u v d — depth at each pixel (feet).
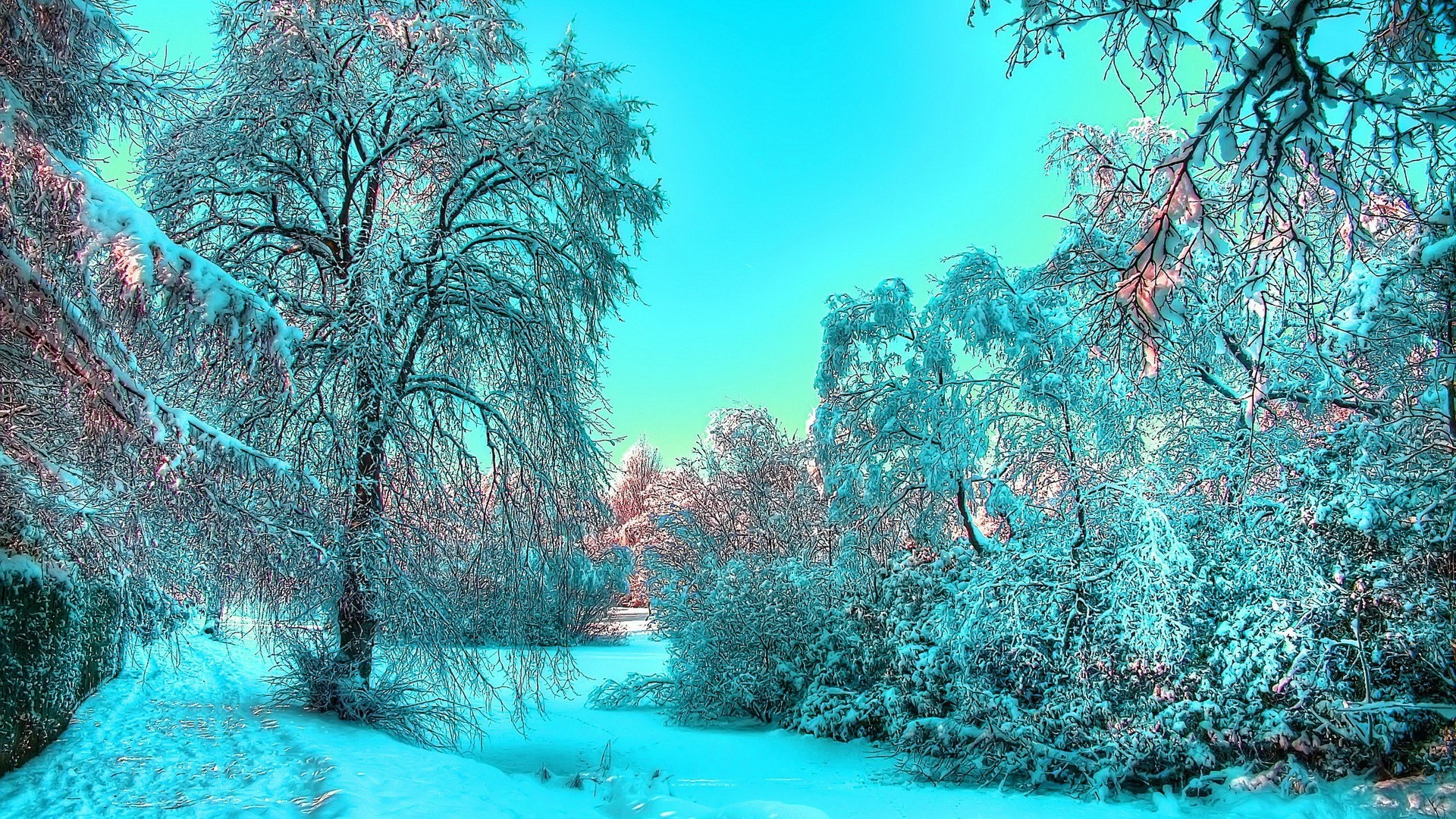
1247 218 14.78
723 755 34.45
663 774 30.14
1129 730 25.55
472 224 34.81
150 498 20.07
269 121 30.53
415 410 32.78
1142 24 13.05
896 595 37.70
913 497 39.11
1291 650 22.85
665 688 48.85
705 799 26.35
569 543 35.53
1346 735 21.91
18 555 20.88
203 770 20.86
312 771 21.04
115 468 20.02
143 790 19.10
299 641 29.22
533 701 49.14
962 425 35.04
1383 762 21.94
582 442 35.19
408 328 32.68
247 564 24.97
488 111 33.88
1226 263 17.20
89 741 23.08
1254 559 24.90
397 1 34.83
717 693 44.14
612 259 37.78
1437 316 19.60
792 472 73.51
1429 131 13.67
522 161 34.71
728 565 47.37
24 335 16.26
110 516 21.02
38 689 21.72
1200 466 28.02
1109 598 26.94
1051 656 28.02
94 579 24.54
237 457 19.42
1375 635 22.84
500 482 33.65
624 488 130.41
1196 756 23.99
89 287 16.55
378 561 29.07
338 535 27.73
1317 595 23.13
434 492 31.73
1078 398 32.65
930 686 31.96
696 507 76.18
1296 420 27.86
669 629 49.29
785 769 31.48
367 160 33.63
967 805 24.80
